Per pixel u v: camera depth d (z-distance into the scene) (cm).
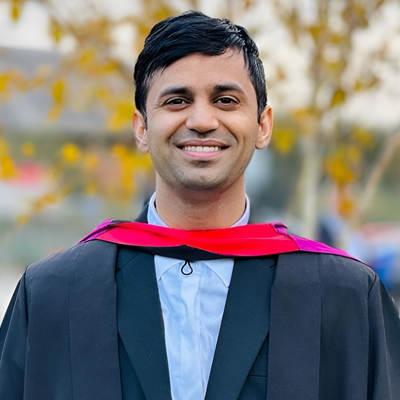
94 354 227
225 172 228
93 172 493
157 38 232
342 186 467
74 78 470
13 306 251
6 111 773
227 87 226
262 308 229
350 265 240
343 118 459
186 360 222
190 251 234
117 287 235
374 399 230
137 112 249
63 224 1227
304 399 221
